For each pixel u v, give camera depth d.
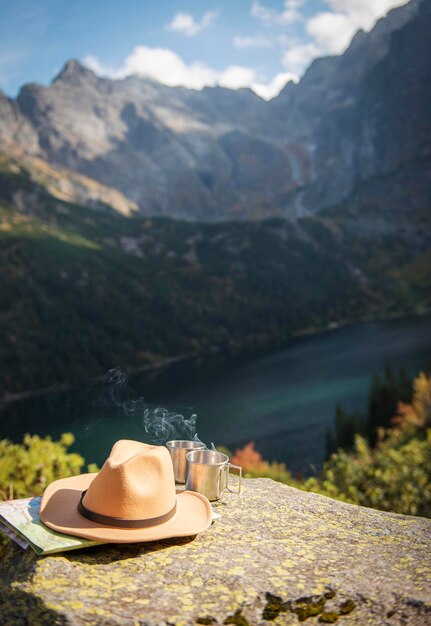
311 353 155.50
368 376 119.69
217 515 2.34
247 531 2.18
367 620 1.62
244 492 2.74
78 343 153.62
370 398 55.28
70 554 1.91
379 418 52.91
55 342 150.62
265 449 75.56
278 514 2.40
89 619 1.54
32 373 133.88
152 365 157.75
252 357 160.88
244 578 1.77
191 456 2.58
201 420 94.31
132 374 146.75
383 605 1.66
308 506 2.53
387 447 18.48
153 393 120.94
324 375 125.12
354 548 2.04
